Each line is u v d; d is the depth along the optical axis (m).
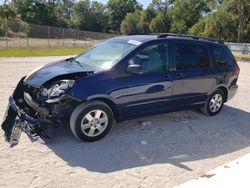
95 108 5.20
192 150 5.30
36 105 4.98
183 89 6.41
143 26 90.69
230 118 7.29
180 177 4.34
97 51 6.29
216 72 7.05
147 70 5.83
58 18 93.12
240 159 4.99
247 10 49.81
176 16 83.88
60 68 5.59
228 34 53.59
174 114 7.23
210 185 4.14
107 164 4.59
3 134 5.36
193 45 6.73
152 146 5.34
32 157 4.63
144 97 5.79
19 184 3.92
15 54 22.41
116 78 5.41
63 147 5.02
